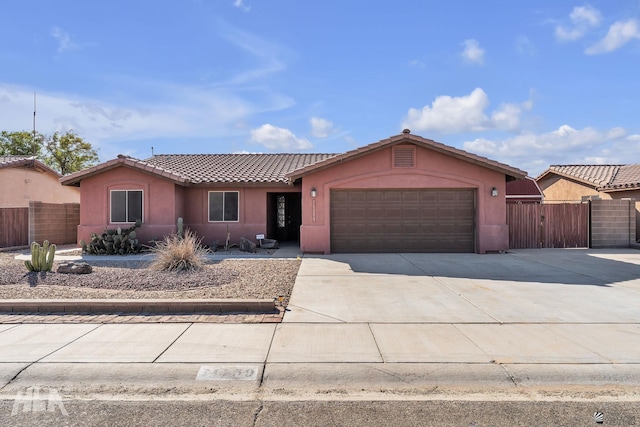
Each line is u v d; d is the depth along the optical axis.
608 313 6.91
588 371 4.72
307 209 14.91
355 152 14.47
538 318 6.65
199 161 21.72
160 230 16.30
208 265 11.62
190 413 3.91
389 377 4.63
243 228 17.72
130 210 16.44
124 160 15.97
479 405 4.07
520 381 4.57
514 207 16.70
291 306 7.39
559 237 16.80
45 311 7.00
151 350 5.30
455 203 14.98
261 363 4.91
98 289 8.40
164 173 15.98
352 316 6.77
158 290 8.39
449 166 14.81
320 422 3.74
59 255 14.80
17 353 5.20
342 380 4.60
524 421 3.76
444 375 4.66
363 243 15.00
